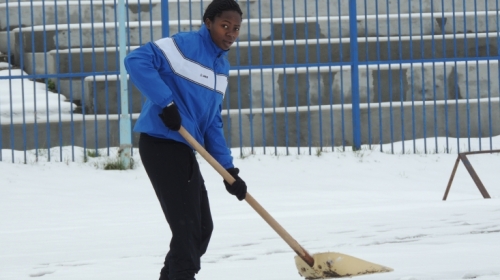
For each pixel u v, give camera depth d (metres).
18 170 25.92
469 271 11.71
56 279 12.53
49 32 33.75
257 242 15.51
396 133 31.86
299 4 36.19
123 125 26.94
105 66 27.94
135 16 35.56
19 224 19.41
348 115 31.41
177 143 9.66
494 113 32.81
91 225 18.72
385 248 14.25
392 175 26.97
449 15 36.06
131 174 26.38
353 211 19.41
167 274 9.83
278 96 32.03
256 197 23.02
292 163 27.69
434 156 28.84
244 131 30.86
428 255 13.23
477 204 19.91
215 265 13.16
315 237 15.88
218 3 9.87
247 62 32.84
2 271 13.45
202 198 9.99
